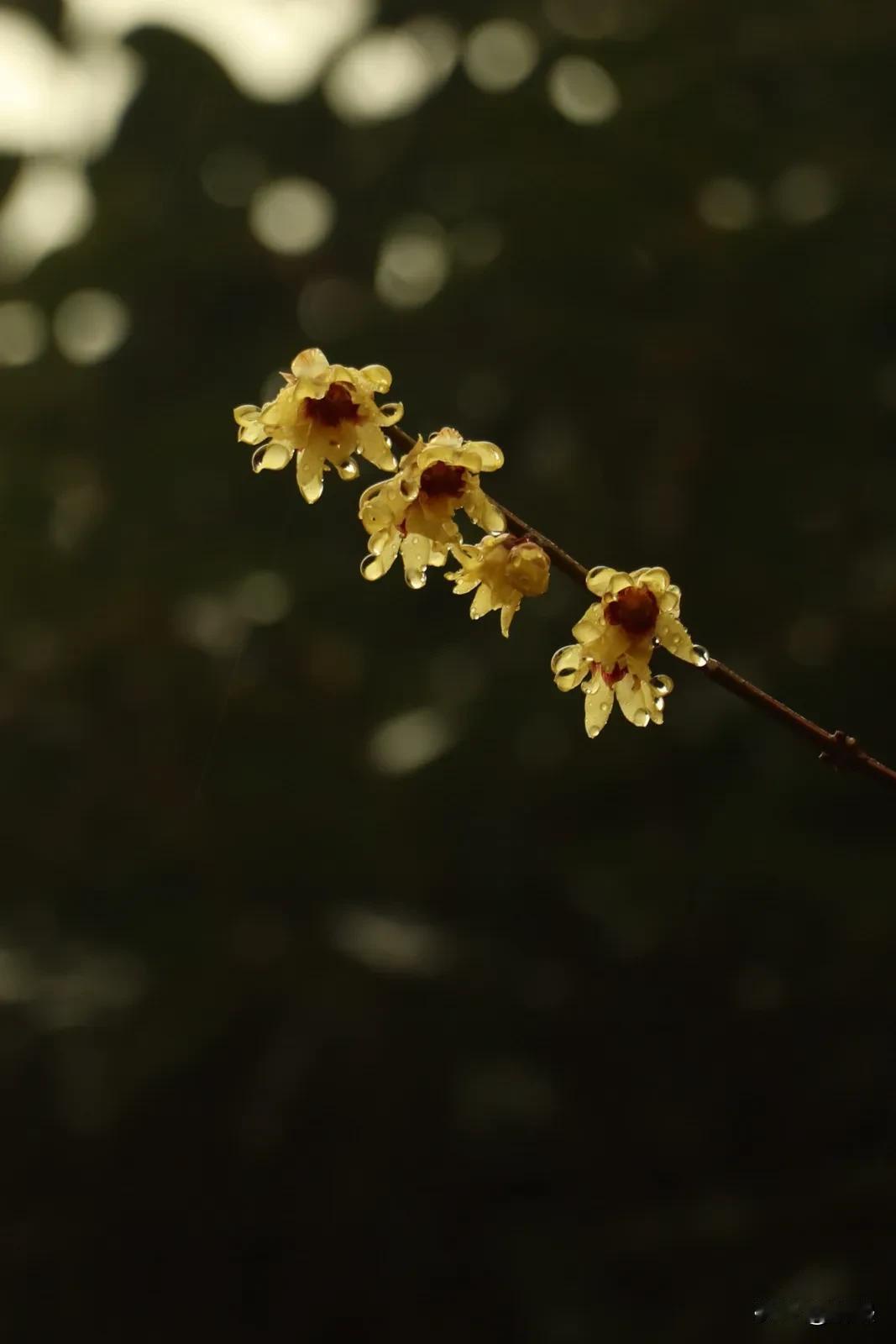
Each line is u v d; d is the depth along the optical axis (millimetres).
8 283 1690
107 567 1560
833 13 1616
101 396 1672
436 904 1433
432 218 1654
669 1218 1203
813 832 1373
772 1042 1308
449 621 1526
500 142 1609
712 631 1468
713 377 1512
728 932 1356
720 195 1558
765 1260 1144
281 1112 1277
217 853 1441
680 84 1571
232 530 1570
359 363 1600
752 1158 1262
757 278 1536
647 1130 1295
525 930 1418
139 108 1703
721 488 1512
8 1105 1353
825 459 1512
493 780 1429
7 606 1561
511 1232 1262
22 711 1473
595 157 1561
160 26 1670
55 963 1414
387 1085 1295
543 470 1531
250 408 787
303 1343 1257
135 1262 1316
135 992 1353
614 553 1494
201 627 1448
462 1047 1331
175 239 1637
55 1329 1294
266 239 1660
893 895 1319
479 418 1557
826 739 795
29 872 1483
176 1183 1328
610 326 1528
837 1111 1255
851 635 1387
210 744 1446
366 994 1309
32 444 1659
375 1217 1280
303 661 1459
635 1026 1346
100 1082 1330
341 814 1438
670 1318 1148
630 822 1437
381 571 794
